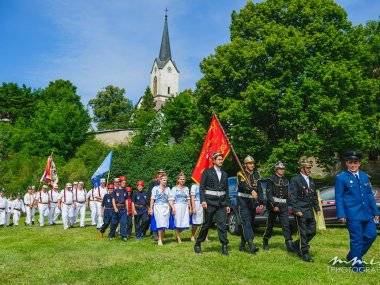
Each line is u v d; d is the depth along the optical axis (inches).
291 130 1088.8
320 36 1120.2
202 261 373.7
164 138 2134.6
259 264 358.0
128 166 1225.4
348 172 336.5
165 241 539.2
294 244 409.1
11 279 327.3
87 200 813.9
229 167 1227.2
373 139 1209.4
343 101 1101.7
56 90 3097.9
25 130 2524.6
